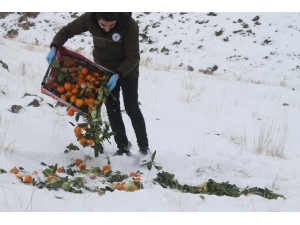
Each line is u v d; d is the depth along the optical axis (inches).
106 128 173.0
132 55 172.2
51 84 172.9
